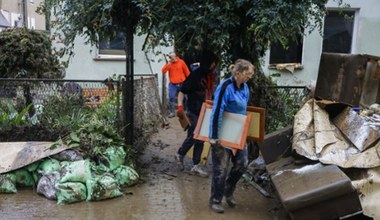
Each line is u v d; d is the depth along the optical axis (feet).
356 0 33.73
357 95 16.24
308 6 15.57
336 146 13.53
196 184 16.90
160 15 15.99
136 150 19.61
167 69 30.71
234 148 13.16
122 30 17.53
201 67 17.25
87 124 17.24
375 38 34.45
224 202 15.07
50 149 15.96
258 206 14.75
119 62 34.88
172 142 23.90
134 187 16.37
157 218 13.55
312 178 12.46
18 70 24.08
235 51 17.70
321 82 16.49
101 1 15.74
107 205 14.51
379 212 11.83
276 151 15.07
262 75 19.56
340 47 34.71
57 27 18.43
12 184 15.44
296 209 11.91
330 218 11.96
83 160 15.46
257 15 14.64
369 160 12.46
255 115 13.78
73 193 14.52
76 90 19.74
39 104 19.17
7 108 18.85
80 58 34.58
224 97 13.01
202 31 15.55
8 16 62.13
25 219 13.19
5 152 16.20
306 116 14.85
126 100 18.70
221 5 15.31
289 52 34.47
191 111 17.67
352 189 11.68
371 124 13.50
